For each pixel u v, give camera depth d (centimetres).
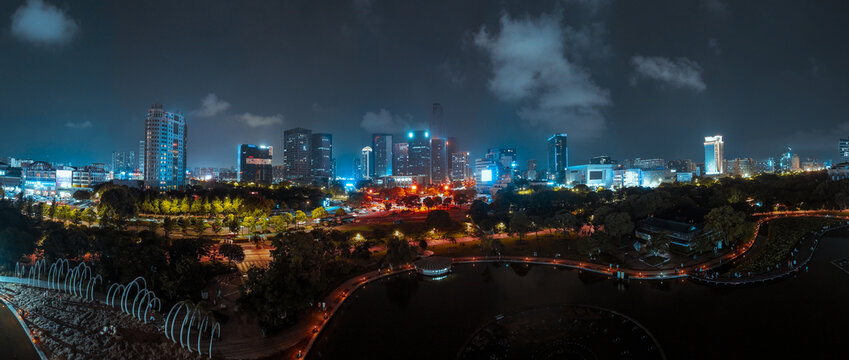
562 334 12300
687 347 11338
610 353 11175
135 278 14212
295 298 12638
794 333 11925
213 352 10925
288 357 10906
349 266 18100
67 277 15662
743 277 15750
